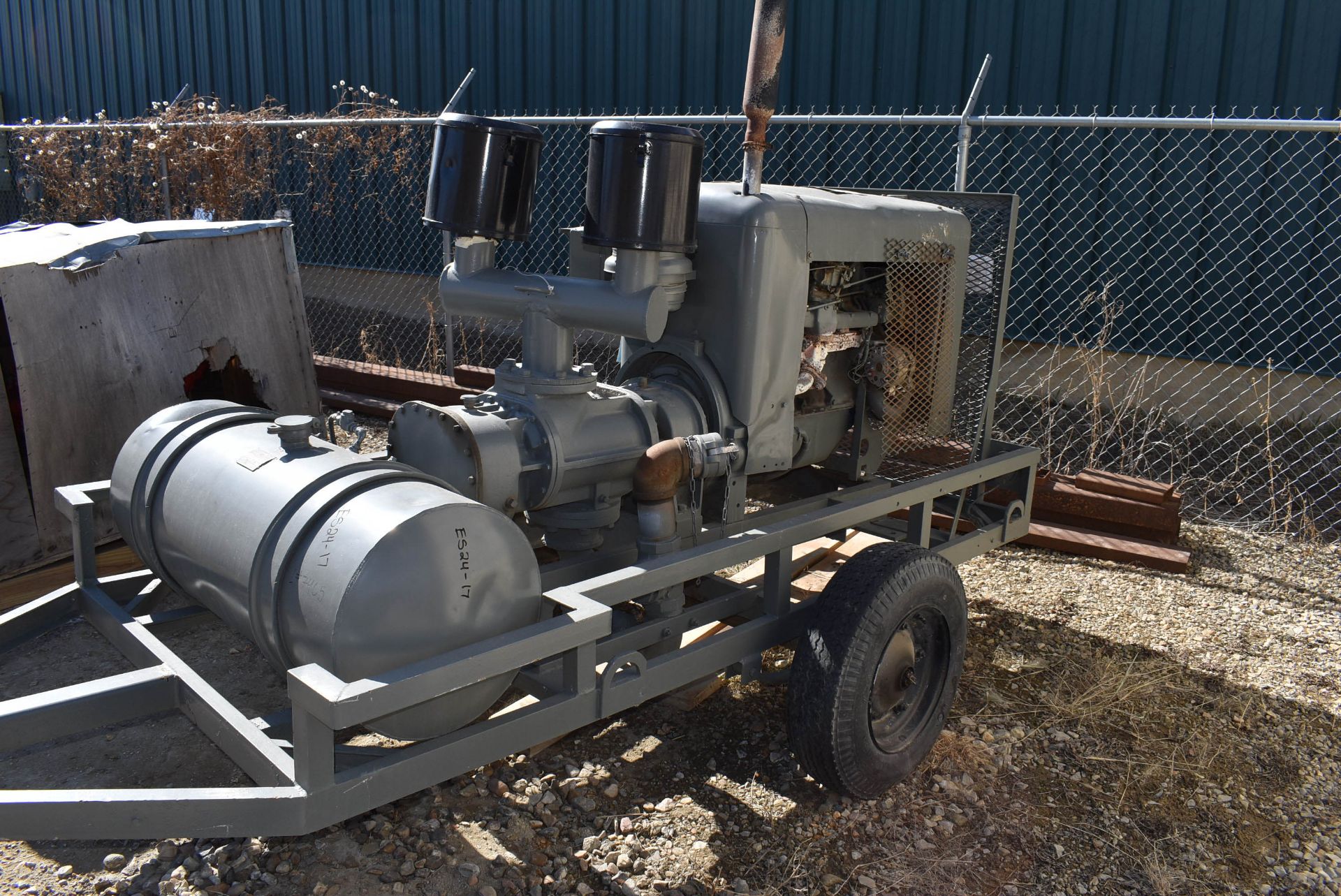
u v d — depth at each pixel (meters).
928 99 6.83
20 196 11.61
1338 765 3.00
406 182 9.38
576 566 2.73
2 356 4.27
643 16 7.73
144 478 2.49
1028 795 2.79
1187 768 2.94
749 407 2.81
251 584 2.08
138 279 4.25
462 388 6.44
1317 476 5.51
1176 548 4.53
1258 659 3.64
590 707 2.26
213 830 1.84
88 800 1.79
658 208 2.40
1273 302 6.08
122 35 11.92
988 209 3.56
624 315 2.46
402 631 1.97
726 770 2.82
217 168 9.20
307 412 5.11
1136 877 2.49
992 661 3.58
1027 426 6.43
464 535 2.05
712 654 2.56
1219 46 5.94
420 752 1.97
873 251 3.06
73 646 3.27
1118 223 6.45
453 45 8.91
